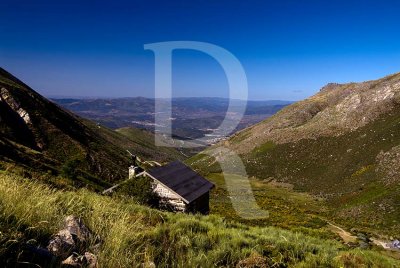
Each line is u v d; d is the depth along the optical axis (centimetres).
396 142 10125
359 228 5022
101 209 725
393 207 6306
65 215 598
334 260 815
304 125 15512
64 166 4062
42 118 8562
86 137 10031
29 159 4462
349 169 10331
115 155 9850
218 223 1197
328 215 6850
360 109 13688
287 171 12069
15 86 9300
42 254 406
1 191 552
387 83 14575
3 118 7600
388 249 3253
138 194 2588
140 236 633
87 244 497
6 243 367
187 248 663
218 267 595
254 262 652
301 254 827
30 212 513
